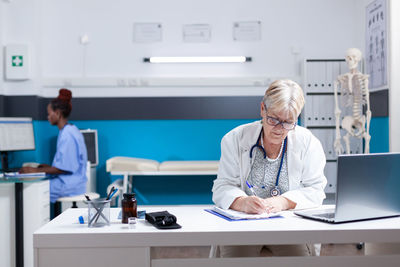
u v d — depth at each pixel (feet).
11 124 11.78
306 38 14.01
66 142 10.72
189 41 13.99
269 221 4.66
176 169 11.93
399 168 4.72
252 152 5.55
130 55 14.01
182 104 13.84
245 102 13.84
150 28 13.98
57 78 13.74
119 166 11.79
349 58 11.74
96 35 13.96
